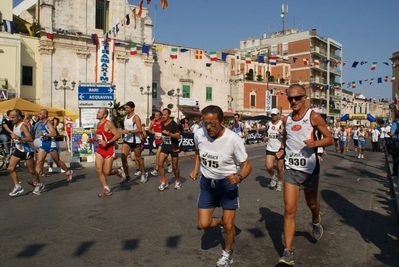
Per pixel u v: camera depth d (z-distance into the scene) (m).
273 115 9.34
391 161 16.22
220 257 4.79
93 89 15.84
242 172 4.36
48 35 28.81
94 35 26.31
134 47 29.94
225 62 45.88
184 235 5.67
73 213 6.96
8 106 19.17
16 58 29.83
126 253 4.91
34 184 9.40
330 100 61.00
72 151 14.62
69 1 32.50
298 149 4.71
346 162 17.56
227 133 4.39
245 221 6.55
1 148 13.99
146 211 7.14
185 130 24.95
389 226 6.43
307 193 5.02
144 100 36.88
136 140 10.27
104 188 8.62
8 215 6.84
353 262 4.74
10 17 30.67
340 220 6.75
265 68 52.94
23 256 4.80
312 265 4.61
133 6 36.00
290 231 4.56
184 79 42.06
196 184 10.26
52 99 31.75
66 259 4.71
